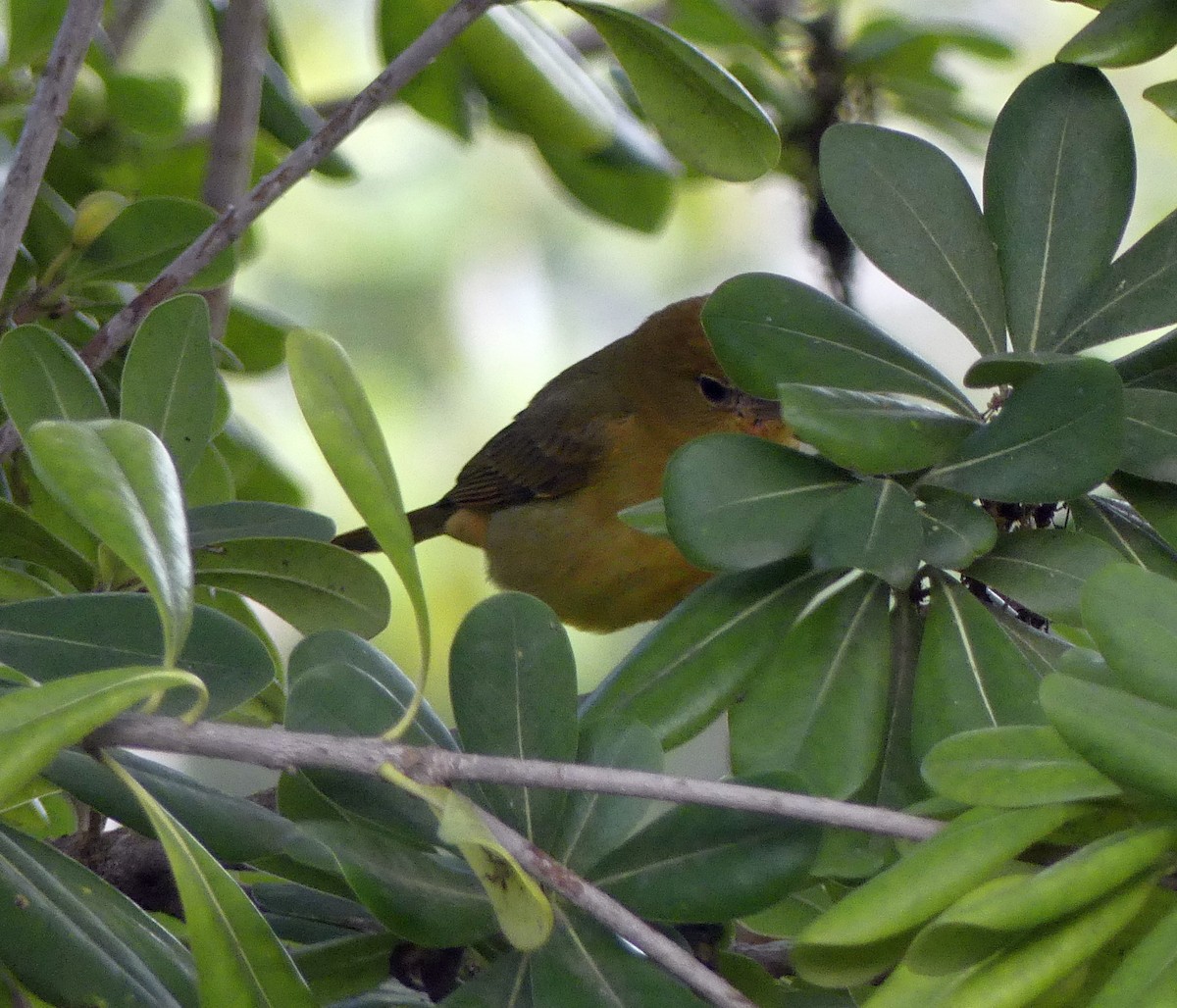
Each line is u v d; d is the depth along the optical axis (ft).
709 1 26.71
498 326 38.14
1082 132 14.39
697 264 39.22
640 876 11.19
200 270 16.06
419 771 9.89
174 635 9.86
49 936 9.95
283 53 22.94
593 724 11.95
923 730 12.37
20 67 19.21
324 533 14.08
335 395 10.41
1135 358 13.89
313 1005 9.84
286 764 9.85
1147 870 8.86
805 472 12.46
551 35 23.02
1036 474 11.85
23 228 14.74
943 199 14.29
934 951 8.69
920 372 13.21
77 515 9.91
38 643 11.91
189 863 9.95
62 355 14.78
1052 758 9.34
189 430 15.02
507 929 9.29
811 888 14.62
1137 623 9.20
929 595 13.96
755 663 12.92
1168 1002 8.20
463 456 37.29
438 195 37.78
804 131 27.04
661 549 26.61
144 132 21.85
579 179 25.50
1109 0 14.47
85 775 11.05
